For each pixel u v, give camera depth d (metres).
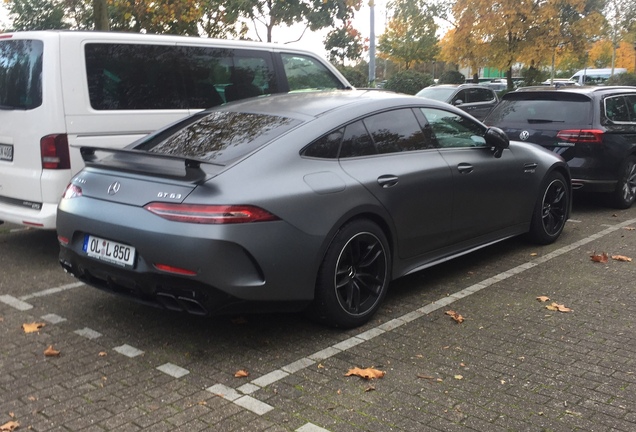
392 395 3.43
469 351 3.97
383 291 4.52
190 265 3.61
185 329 4.37
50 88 5.58
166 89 6.40
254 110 4.75
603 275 5.49
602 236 6.90
